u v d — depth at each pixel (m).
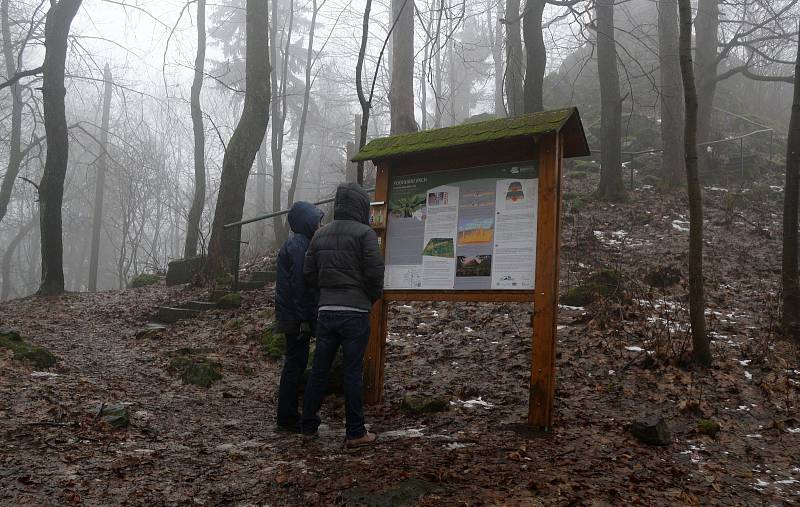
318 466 3.98
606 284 8.41
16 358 6.34
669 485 3.75
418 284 5.42
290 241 5.00
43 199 13.43
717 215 13.54
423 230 5.48
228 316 9.45
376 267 4.50
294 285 4.88
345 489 3.56
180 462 4.10
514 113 16.88
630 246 11.40
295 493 3.57
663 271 8.95
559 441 4.43
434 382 5.99
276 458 4.20
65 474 3.74
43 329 9.07
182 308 10.20
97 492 3.53
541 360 4.70
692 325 6.00
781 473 4.07
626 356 6.21
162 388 6.07
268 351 7.32
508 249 5.03
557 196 4.82
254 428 4.98
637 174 17.81
